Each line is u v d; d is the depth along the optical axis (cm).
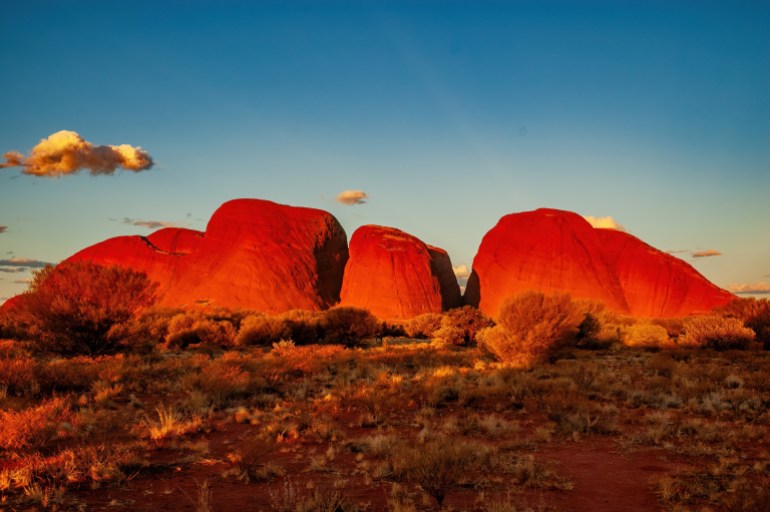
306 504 585
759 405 1234
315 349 2669
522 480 703
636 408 1290
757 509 536
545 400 1252
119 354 2219
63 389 1445
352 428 1074
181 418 1094
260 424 1099
